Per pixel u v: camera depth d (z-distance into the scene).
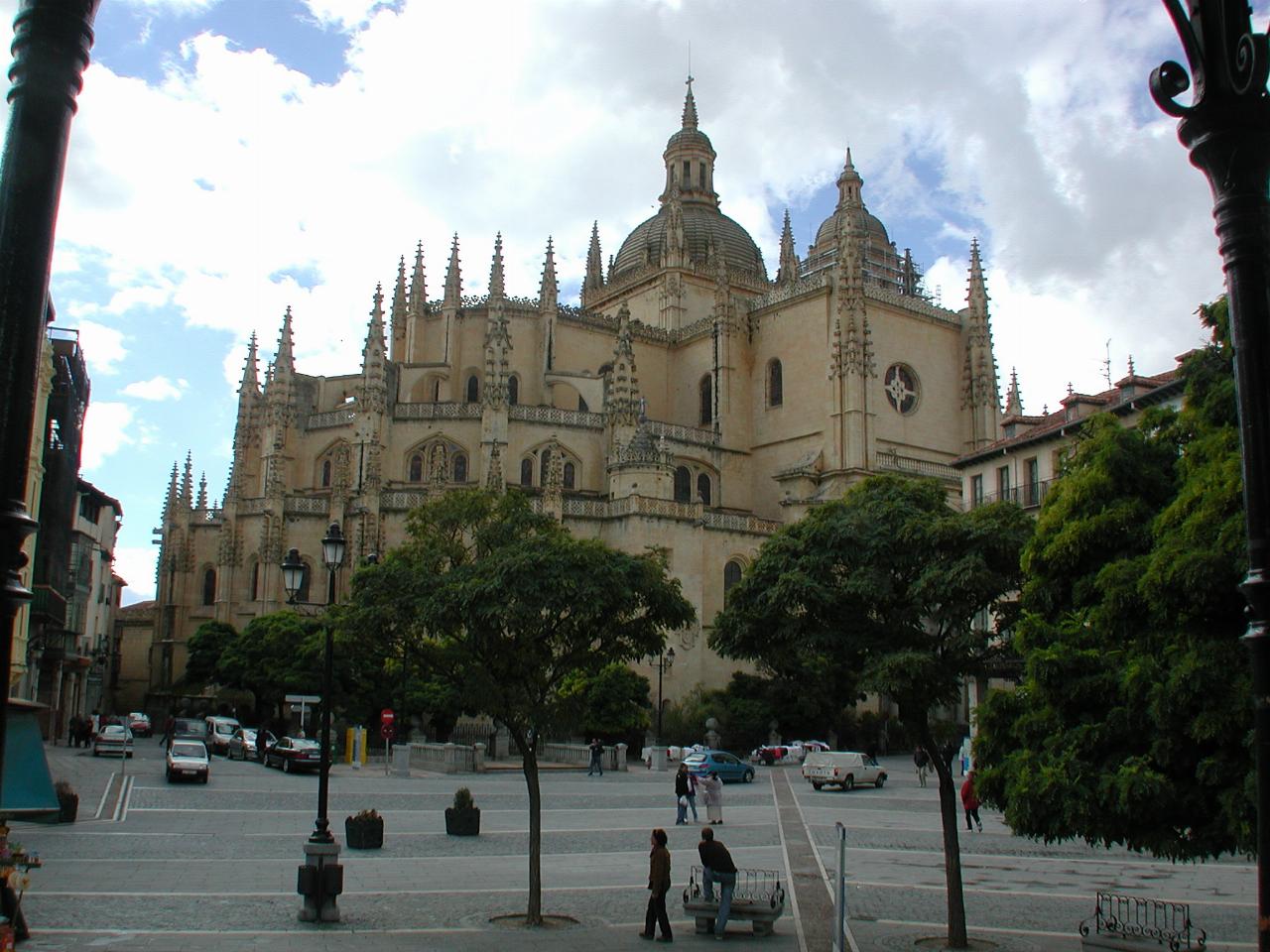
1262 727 7.38
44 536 66.56
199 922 21.91
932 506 24.86
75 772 54.75
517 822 40.66
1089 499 20.34
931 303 118.31
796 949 20.92
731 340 111.50
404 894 25.84
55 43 7.62
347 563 86.88
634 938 21.67
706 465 107.00
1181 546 16.23
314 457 100.12
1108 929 19.80
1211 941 22.45
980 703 21.67
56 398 67.25
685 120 138.88
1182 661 16.67
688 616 25.83
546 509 87.88
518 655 25.17
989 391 111.19
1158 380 54.03
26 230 7.40
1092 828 18.16
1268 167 7.94
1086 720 19.02
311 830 36.72
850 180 117.62
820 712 84.31
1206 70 7.91
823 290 105.25
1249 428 7.70
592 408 105.00
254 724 89.50
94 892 24.59
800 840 37.75
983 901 26.88
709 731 82.81
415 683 76.25
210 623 90.94
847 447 99.62
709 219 134.00
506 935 21.66
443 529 27.14
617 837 37.31
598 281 135.62
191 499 103.31
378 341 94.81
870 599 23.11
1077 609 20.50
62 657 73.62
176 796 45.78
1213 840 17.42
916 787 61.56
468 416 96.38
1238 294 7.84
